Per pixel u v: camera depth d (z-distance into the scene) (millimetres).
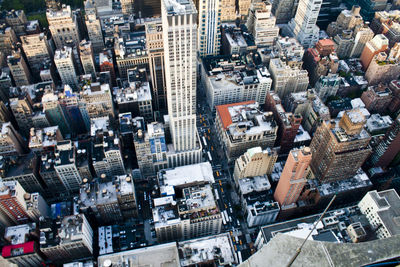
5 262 194375
